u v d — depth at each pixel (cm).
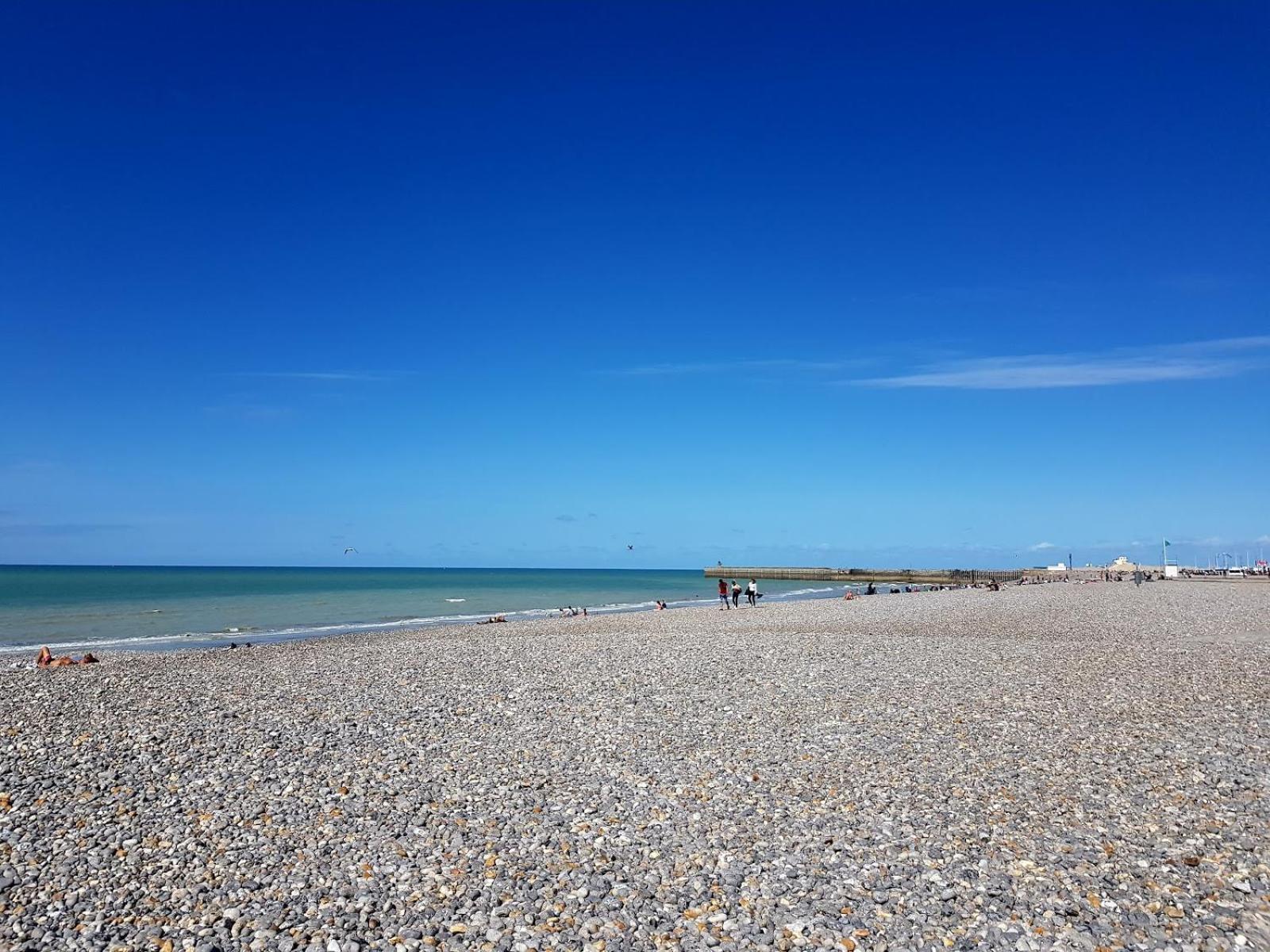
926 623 3675
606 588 10881
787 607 5047
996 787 1150
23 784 1182
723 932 761
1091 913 788
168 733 1479
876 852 932
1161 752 1319
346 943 741
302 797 1140
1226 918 777
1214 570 12569
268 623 4572
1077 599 5397
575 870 891
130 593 7512
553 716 1636
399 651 2733
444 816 1062
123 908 811
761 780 1196
